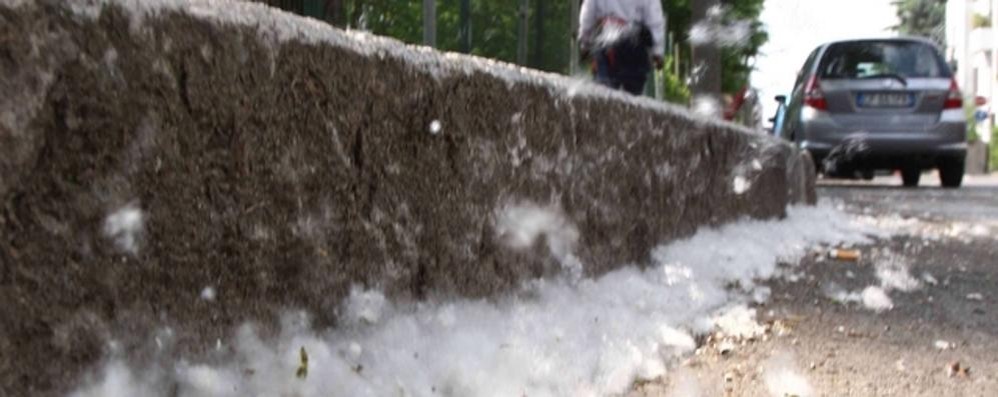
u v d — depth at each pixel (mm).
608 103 3449
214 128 1810
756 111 10258
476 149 2660
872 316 3449
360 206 2252
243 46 1851
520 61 7043
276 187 1986
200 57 1754
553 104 3049
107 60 1577
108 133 1601
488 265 2740
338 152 2158
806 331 3152
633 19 6938
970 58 36438
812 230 5922
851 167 11594
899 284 4148
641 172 3762
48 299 1547
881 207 8195
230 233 1883
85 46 1540
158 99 1679
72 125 1541
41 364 1543
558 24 8508
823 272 4379
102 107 1580
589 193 3307
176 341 1781
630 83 7023
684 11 15773
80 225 1584
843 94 11172
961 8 38781
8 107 1440
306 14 4016
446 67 2521
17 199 1484
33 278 1521
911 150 11117
